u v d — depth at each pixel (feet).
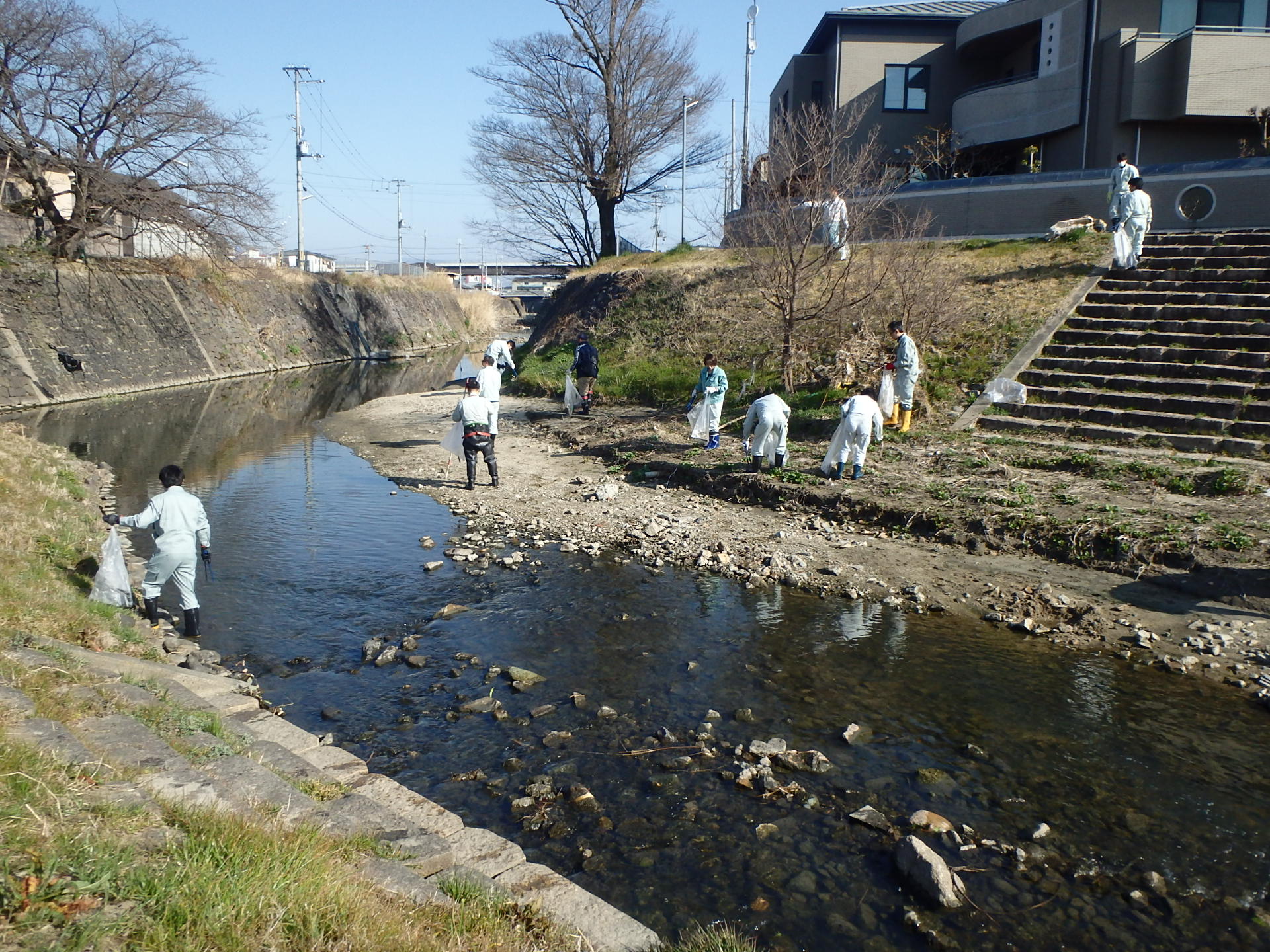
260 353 115.14
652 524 34.68
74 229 84.84
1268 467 32.89
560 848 15.10
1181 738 18.58
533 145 115.85
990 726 19.22
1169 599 25.39
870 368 48.88
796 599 27.09
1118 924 13.14
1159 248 53.98
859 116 63.41
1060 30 77.05
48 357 78.43
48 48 77.87
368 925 9.21
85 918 8.14
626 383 67.05
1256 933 12.93
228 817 10.91
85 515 33.94
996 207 68.95
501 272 315.78
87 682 15.69
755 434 38.63
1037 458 36.81
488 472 45.29
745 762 17.87
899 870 14.25
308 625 25.84
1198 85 68.80
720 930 13.01
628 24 107.86
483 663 23.00
